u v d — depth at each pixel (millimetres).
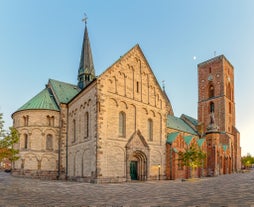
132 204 17344
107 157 40531
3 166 110000
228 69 91438
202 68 92938
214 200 17328
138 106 47844
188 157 52125
